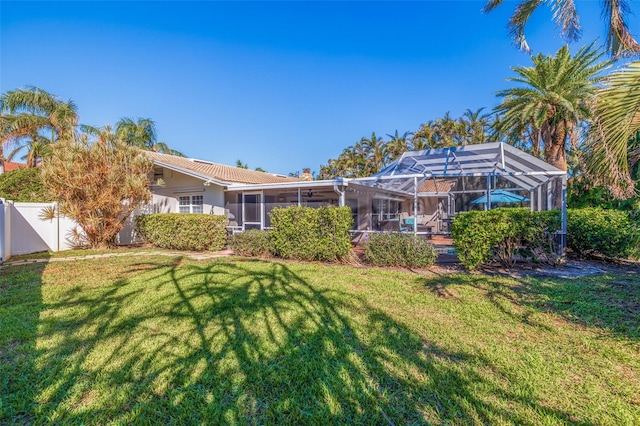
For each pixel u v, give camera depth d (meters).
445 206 22.95
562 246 9.30
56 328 4.48
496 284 6.89
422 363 3.50
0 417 2.64
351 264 9.61
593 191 12.05
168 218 13.11
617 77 3.03
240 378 3.20
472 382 3.12
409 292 6.33
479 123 33.62
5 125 18.27
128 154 12.68
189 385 3.09
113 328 4.47
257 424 2.57
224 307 5.36
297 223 10.32
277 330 4.39
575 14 6.64
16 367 3.42
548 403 2.80
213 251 12.70
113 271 8.45
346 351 3.77
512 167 12.27
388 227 19.22
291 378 3.21
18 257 11.08
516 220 8.32
